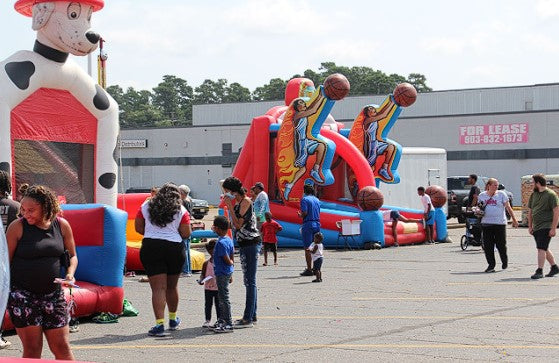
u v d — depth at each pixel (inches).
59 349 303.4
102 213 489.1
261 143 1069.8
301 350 395.9
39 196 297.4
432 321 469.1
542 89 2859.3
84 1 660.1
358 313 503.8
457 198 1565.0
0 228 164.7
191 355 388.8
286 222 1039.6
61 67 669.3
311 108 1019.9
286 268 785.6
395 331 440.8
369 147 1129.4
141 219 443.2
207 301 455.8
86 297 471.2
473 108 2925.7
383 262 832.3
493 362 363.3
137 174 2785.4
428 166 1349.7
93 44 671.1
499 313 493.7
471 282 649.6
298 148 1023.6
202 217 1893.5
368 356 379.2
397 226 1044.5
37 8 657.6
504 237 728.3
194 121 3287.4
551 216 665.0
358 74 5994.1
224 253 443.5
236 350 398.3
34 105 666.8
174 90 6756.9
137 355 390.9
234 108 3238.2
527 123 2274.9
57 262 301.0
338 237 1010.1
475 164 2330.2
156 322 441.1
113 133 717.9
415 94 1122.7
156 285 440.5
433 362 364.8
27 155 666.2
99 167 709.9
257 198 827.4
